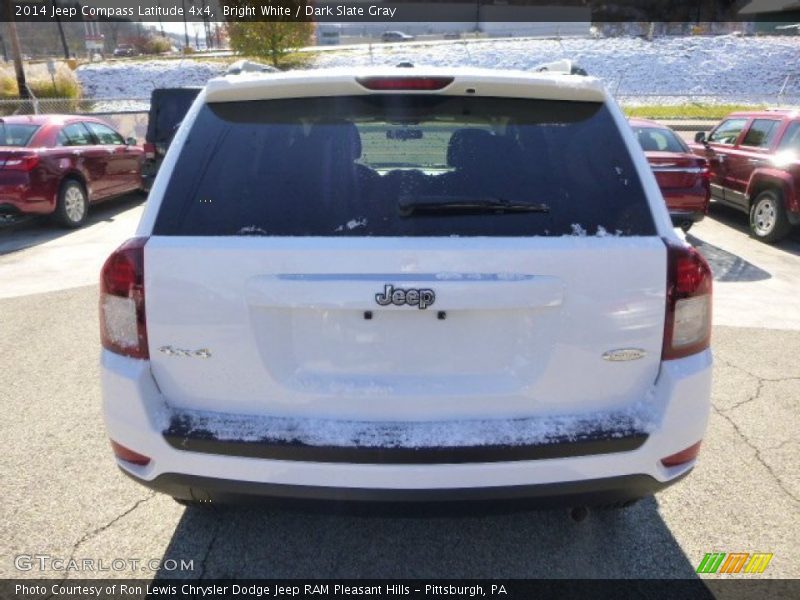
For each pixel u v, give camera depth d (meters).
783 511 2.80
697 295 2.02
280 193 2.02
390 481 1.93
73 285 6.31
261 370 1.96
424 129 2.13
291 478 1.95
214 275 1.92
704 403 2.07
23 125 9.03
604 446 1.95
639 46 36.47
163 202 2.03
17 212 8.43
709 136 10.34
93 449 3.27
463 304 1.88
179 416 2.01
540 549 2.57
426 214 1.95
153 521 2.71
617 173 2.06
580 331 1.94
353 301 1.88
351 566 2.47
